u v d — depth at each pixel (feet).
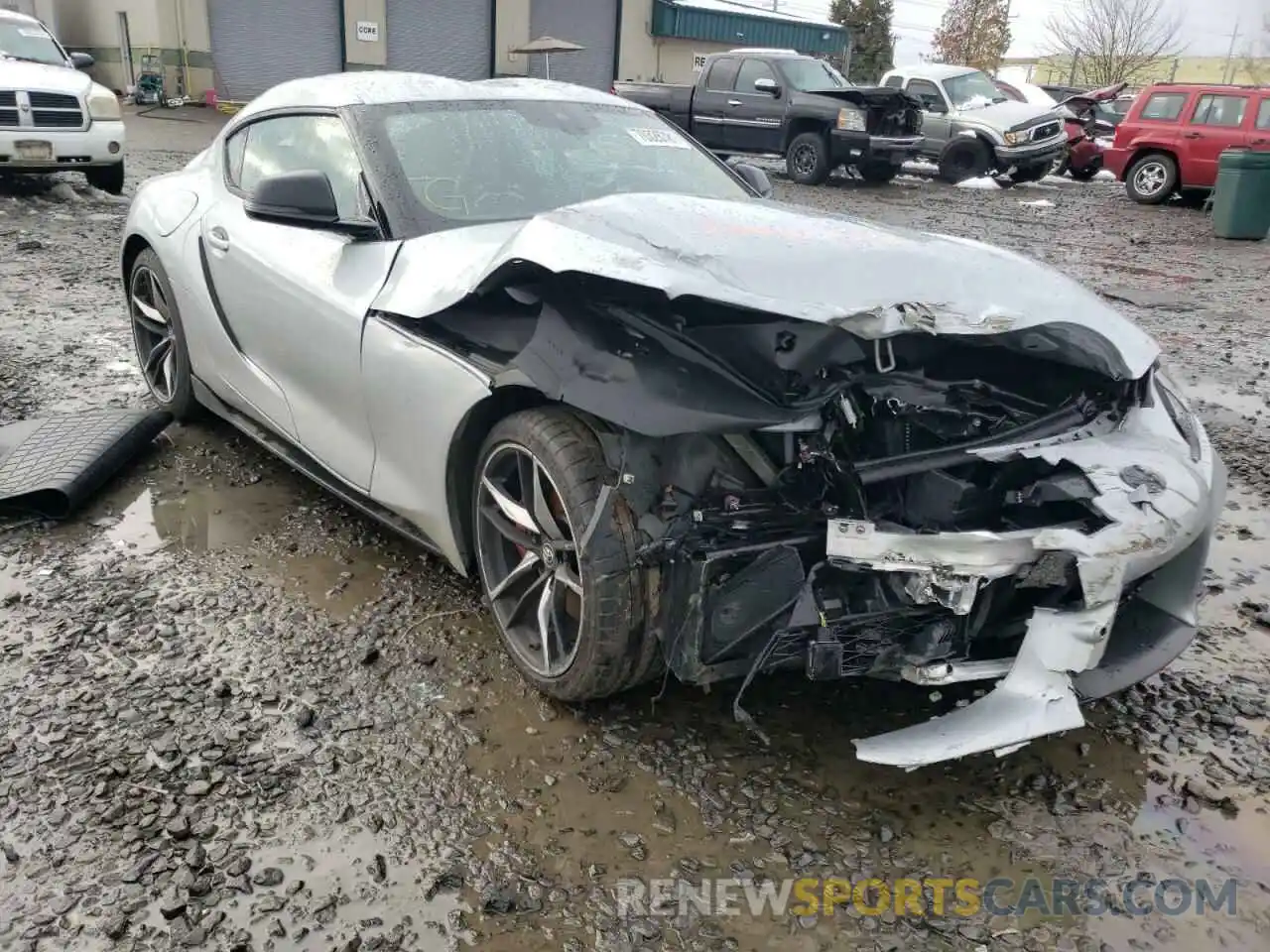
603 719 8.81
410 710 8.85
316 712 8.77
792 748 8.55
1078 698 7.83
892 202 48.83
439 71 86.94
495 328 8.98
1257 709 9.35
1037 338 8.47
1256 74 164.96
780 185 54.60
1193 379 20.20
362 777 8.00
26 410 15.61
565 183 11.48
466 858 7.26
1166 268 33.45
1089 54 146.41
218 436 14.96
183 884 6.91
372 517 10.85
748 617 7.77
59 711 8.64
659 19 95.71
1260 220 39.96
